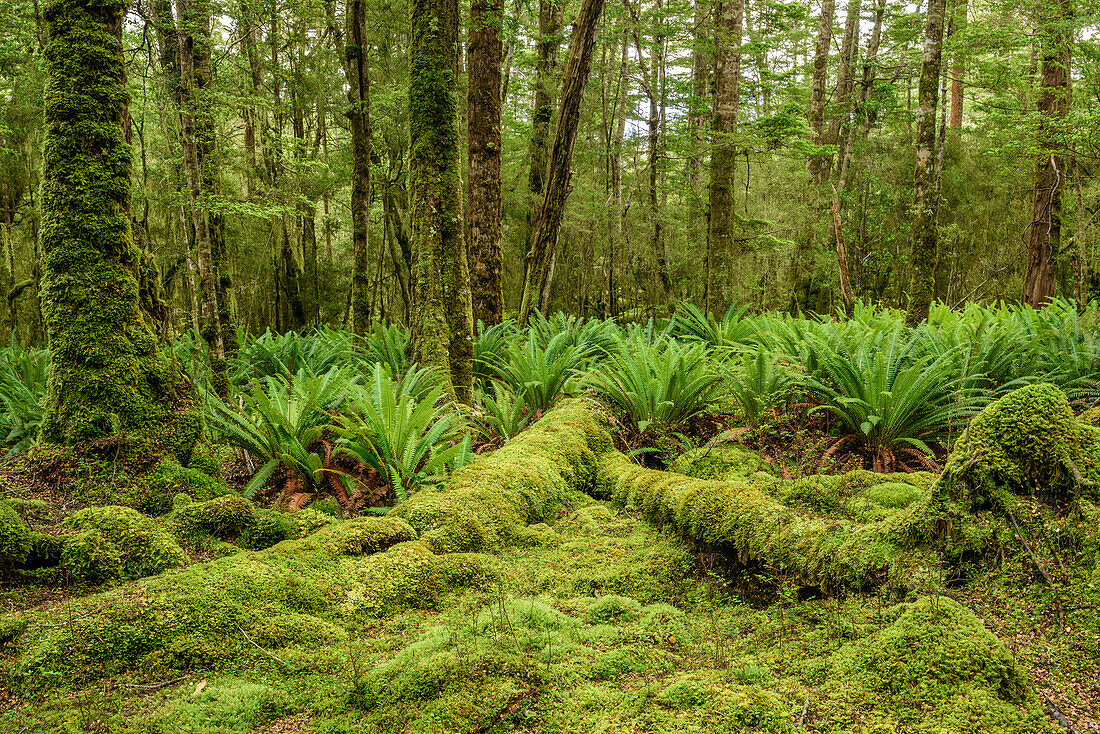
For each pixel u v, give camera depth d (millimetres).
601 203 15875
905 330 6926
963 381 4863
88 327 3902
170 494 3854
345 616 2709
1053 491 2406
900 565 2477
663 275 15422
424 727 1985
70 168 3889
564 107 9547
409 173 6742
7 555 2703
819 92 17125
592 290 19516
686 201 17234
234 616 2504
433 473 4535
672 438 5461
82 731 1949
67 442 3852
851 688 2039
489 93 9531
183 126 7676
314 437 4582
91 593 2725
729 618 2742
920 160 10320
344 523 3373
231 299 9070
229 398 5902
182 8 7453
